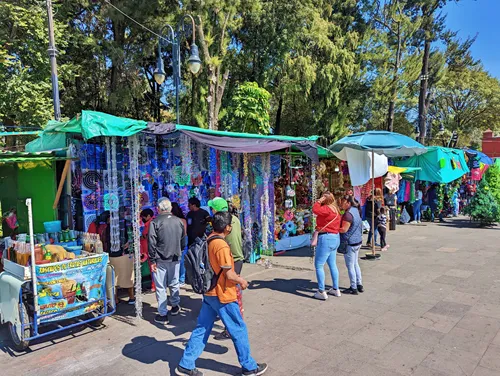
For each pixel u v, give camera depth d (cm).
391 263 783
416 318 487
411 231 1209
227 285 340
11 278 415
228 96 1741
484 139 3381
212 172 736
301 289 622
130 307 548
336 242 564
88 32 1652
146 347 418
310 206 1001
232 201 752
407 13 2275
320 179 1006
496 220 1267
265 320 490
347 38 1978
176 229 493
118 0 1477
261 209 816
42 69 1139
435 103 3381
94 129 432
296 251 929
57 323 483
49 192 569
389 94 2028
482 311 507
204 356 396
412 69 2059
